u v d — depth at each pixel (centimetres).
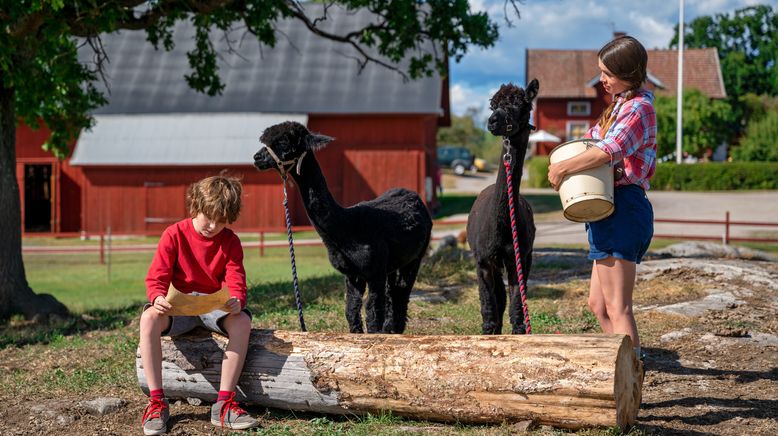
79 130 1363
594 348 414
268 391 477
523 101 533
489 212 575
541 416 422
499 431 429
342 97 2886
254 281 1342
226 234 489
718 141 4153
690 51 5094
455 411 438
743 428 452
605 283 457
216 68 1353
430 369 443
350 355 462
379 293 589
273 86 2989
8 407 544
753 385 551
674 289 921
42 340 852
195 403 510
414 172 2830
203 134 2797
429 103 2789
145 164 2714
